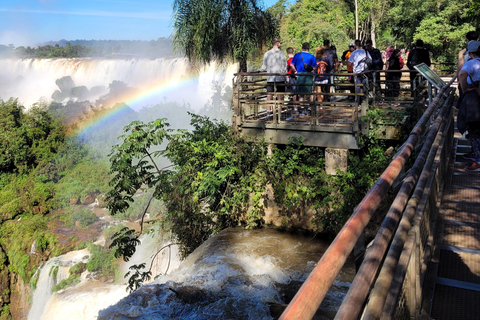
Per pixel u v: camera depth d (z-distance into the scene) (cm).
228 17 1538
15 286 2959
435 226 440
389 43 4638
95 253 2662
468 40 725
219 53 1599
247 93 998
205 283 774
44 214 3334
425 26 3706
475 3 3228
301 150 971
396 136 918
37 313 2627
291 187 982
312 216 989
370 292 219
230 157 1006
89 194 3478
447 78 1748
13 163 3925
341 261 158
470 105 618
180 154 1057
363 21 5016
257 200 1018
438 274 376
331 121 985
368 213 195
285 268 841
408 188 286
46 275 2638
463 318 317
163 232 1175
